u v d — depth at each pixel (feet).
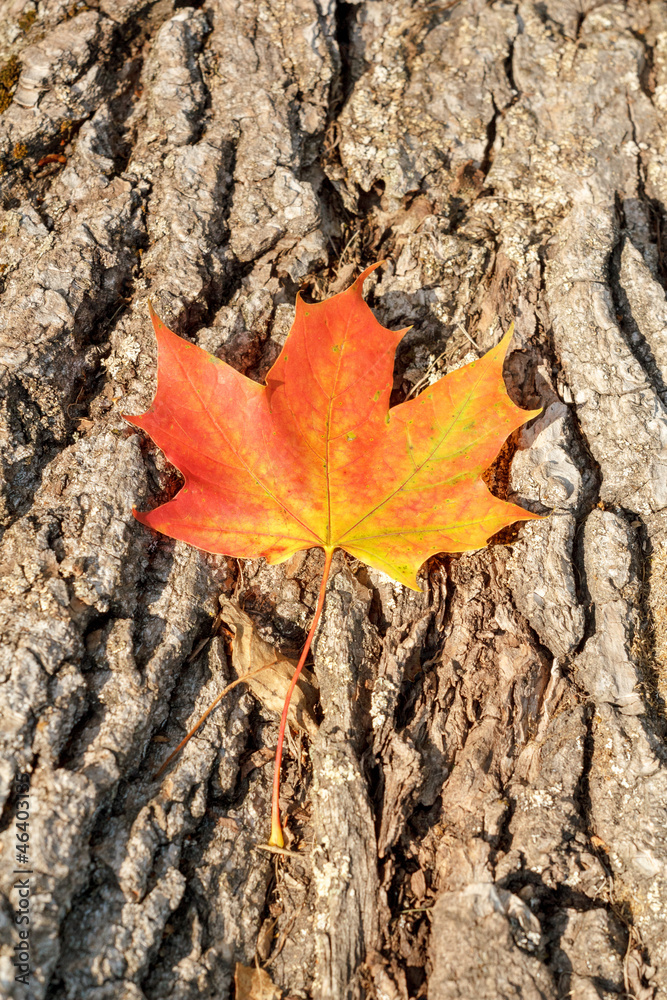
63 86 1.84
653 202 1.86
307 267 1.80
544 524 1.69
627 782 1.58
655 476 1.70
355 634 1.65
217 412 1.62
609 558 1.67
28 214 1.79
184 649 1.64
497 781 1.59
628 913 1.54
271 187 1.80
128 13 1.89
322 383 1.62
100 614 1.62
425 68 1.91
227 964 1.52
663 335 1.76
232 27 1.89
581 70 1.91
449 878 1.53
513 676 1.63
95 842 1.53
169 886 1.52
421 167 1.84
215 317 1.77
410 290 1.78
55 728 1.55
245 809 1.59
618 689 1.62
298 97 1.86
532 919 1.51
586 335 1.75
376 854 1.54
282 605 1.69
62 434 1.71
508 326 1.76
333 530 1.64
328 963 1.50
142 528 1.68
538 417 1.73
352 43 1.93
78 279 1.74
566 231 1.80
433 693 1.63
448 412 1.62
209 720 1.61
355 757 1.57
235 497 1.63
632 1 1.97
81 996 1.47
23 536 1.63
